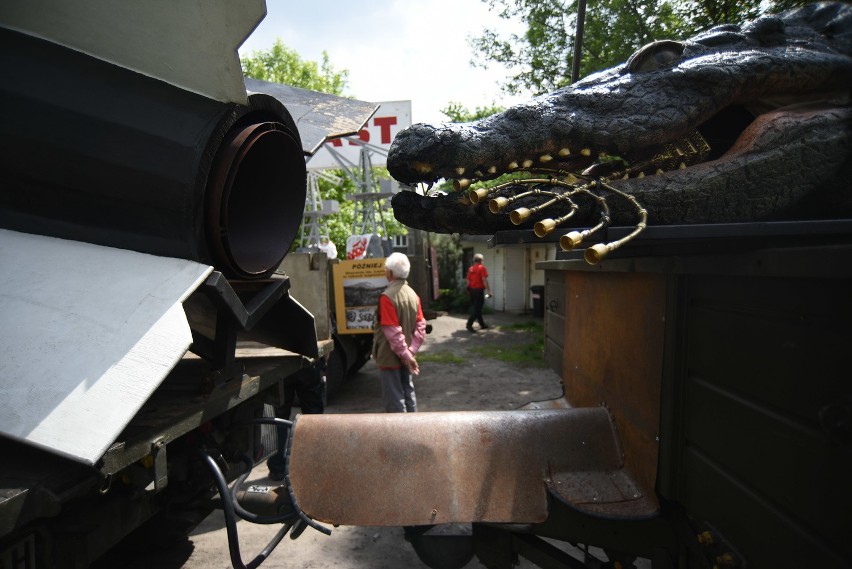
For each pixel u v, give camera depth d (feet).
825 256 2.84
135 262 5.24
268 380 7.30
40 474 3.82
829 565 3.08
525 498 5.37
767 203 4.60
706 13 15.81
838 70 4.87
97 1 5.16
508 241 4.52
